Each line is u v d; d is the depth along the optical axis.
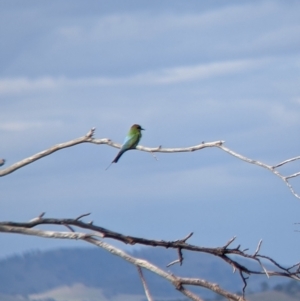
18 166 13.52
